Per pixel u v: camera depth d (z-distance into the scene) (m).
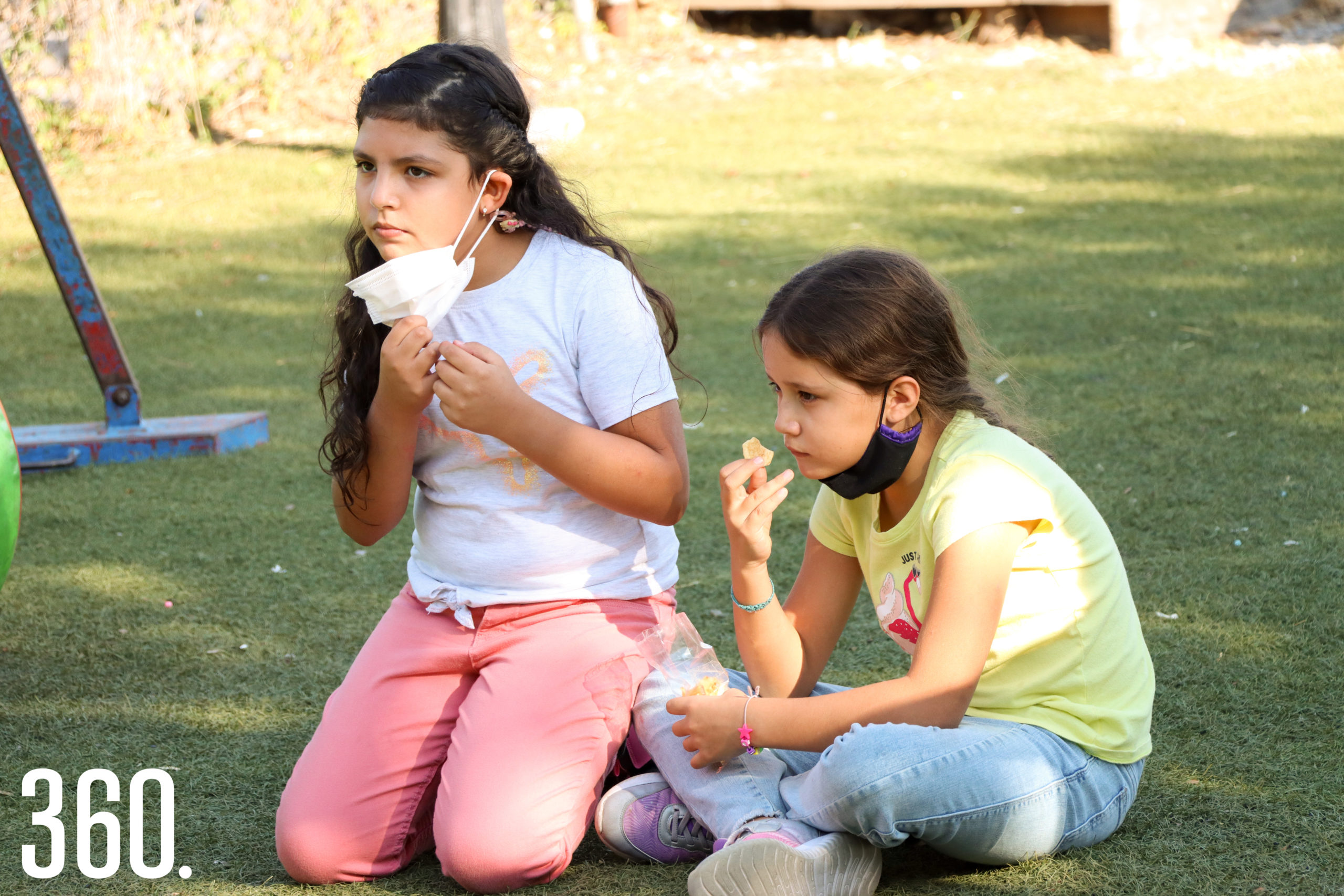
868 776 6.29
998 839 6.57
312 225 25.91
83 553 12.15
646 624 7.71
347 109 32.34
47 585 11.37
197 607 10.86
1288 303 18.30
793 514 12.49
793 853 6.19
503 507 7.52
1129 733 6.86
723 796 6.93
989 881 6.72
